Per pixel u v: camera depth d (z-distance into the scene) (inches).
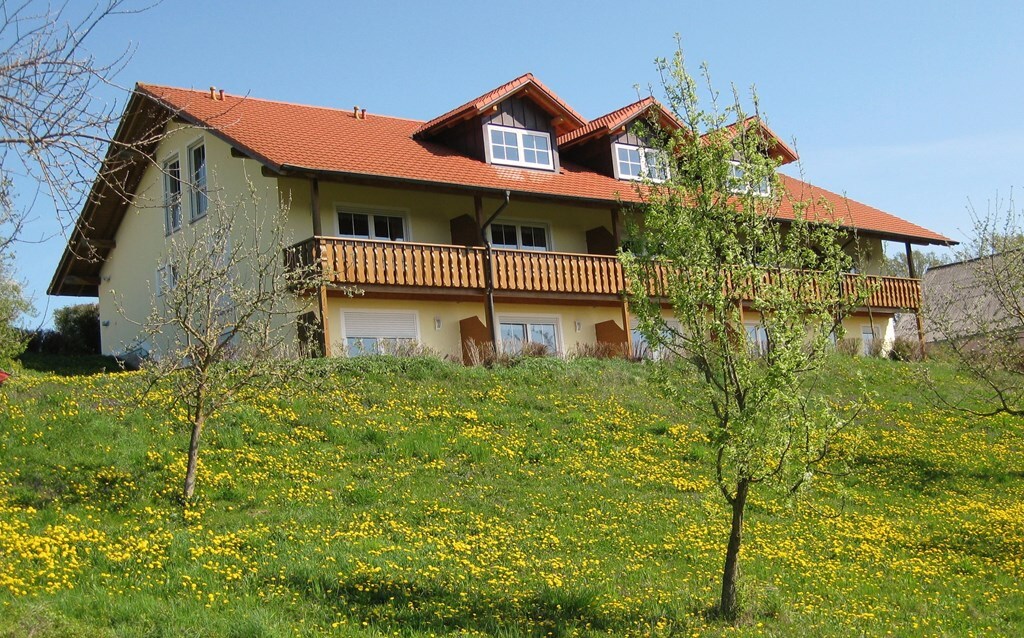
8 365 990.4
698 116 462.0
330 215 989.8
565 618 429.7
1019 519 704.4
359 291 715.4
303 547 487.8
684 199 454.9
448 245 987.3
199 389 581.0
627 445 783.1
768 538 612.7
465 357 995.3
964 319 805.2
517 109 1124.5
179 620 364.2
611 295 1095.0
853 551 604.4
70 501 553.9
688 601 470.9
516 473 680.4
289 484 609.3
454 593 443.2
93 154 232.4
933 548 633.6
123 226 1181.1
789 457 430.6
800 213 462.0
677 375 451.5
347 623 390.0
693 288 442.0
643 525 606.2
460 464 682.8
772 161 457.4
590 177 1155.9
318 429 714.8
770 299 437.1
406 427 737.6
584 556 534.9
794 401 423.8
